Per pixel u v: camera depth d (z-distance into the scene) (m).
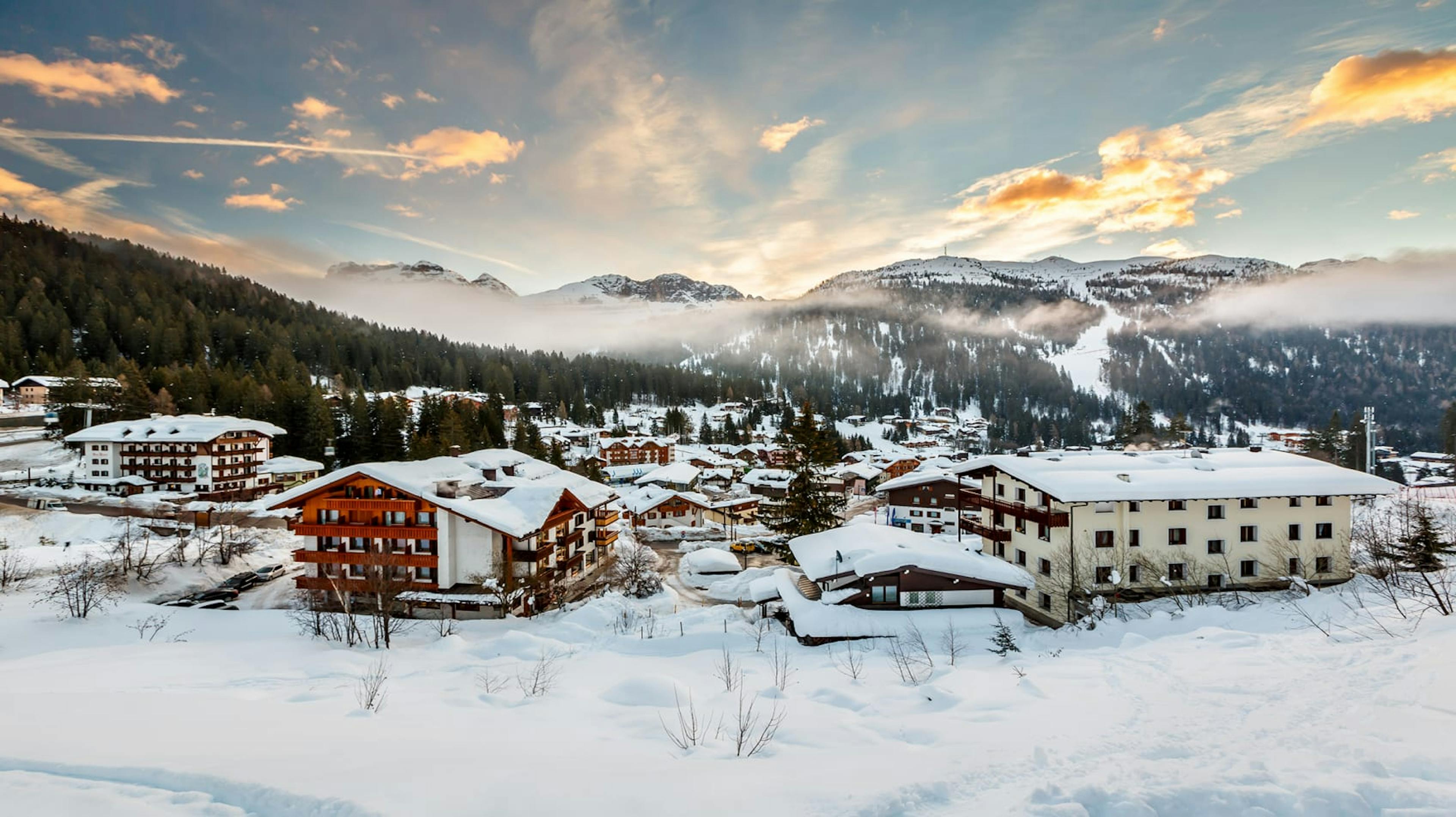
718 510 88.31
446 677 22.20
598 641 31.09
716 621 36.62
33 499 71.19
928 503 82.12
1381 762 8.68
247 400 108.50
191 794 8.75
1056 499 37.50
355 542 45.12
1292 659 15.85
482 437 108.19
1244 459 43.62
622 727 14.91
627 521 88.50
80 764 9.62
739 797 8.96
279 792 8.70
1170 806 7.93
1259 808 7.74
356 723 14.36
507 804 8.68
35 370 128.88
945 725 13.46
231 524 64.56
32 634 32.56
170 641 32.75
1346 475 40.00
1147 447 56.94
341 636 33.31
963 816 8.09
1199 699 13.23
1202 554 39.25
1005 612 34.19
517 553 45.25
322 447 102.25
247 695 18.45
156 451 81.69
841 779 9.57
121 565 47.91
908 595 35.25
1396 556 37.09
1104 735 11.16
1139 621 29.17
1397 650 14.38
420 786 9.21
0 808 8.19
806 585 40.50
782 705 17.00
